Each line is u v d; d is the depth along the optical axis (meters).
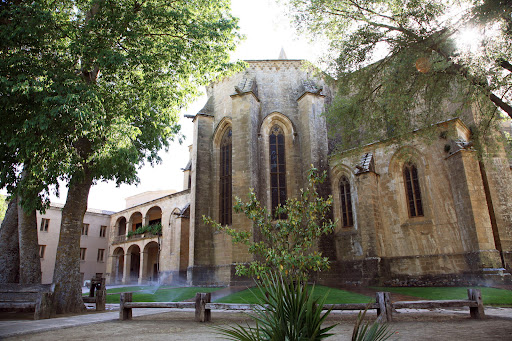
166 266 36.38
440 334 6.28
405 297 13.16
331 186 22.86
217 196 24.78
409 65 12.44
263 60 25.66
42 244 42.44
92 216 48.53
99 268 47.75
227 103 25.98
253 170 22.08
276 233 8.55
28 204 12.88
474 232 16.75
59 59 12.16
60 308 11.73
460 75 11.82
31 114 10.94
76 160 11.97
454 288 15.39
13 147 11.36
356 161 21.77
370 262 18.94
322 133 23.05
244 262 20.16
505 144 16.53
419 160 19.86
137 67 13.84
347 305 7.91
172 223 37.56
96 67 14.17
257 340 3.71
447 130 18.66
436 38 11.52
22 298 11.49
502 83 10.57
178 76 14.41
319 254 7.89
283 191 23.22
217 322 8.65
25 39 11.13
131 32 12.55
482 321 7.73
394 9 12.63
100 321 9.34
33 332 7.65
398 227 19.69
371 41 13.13
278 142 24.23
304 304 3.62
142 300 16.08
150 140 17.06
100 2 12.02
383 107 14.62
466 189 17.33
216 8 15.07
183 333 7.10
